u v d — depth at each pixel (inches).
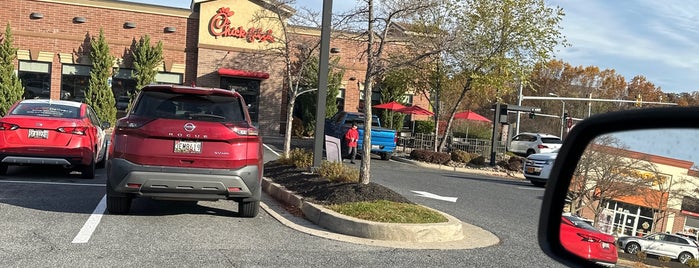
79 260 213.0
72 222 275.1
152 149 276.1
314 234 276.7
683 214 96.7
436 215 304.2
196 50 1123.9
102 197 352.8
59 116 435.5
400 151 1085.8
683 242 96.7
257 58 1042.7
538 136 1234.6
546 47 914.7
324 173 406.6
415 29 540.4
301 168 465.4
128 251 228.4
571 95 2480.3
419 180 617.9
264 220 307.1
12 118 408.2
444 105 1352.1
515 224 354.9
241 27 1117.7
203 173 277.9
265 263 222.2
